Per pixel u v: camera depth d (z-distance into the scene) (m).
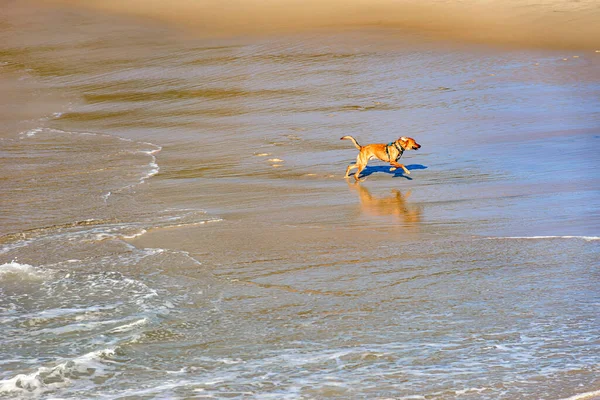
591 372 10.66
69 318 14.15
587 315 13.17
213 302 15.05
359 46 75.62
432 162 34.06
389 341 12.38
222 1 106.81
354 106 52.34
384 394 10.18
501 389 10.18
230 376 11.09
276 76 65.31
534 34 80.06
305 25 88.56
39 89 67.12
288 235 21.23
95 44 85.44
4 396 10.52
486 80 59.53
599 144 35.25
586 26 82.94
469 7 94.69
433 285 15.59
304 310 14.31
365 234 21.03
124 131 48.91
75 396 10.48
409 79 61.25
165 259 18.73
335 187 29.69
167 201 27.70
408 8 95.75
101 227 23.12
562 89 54.50
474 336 12.41
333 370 11.17
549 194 25.33
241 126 48.03
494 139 38.78
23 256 19.59
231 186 30.53
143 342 12.74
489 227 21.03
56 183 31.77
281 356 11.88
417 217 23.14
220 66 70.56
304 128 45.84
